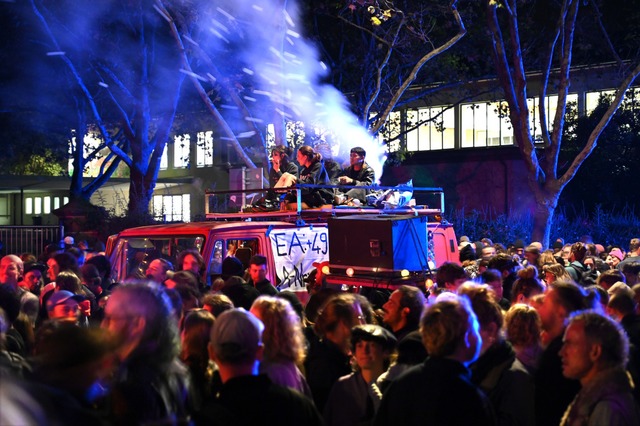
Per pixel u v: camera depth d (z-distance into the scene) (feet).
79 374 10.44
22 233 62.39
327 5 84.12
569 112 96.17
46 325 13.48
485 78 90.94
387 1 68.18
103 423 9.42
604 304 22.53
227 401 12.39
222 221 38.32
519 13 87.92
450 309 13.41
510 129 104.78
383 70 87.45
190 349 15.43
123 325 12.50
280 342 15.51
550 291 17.31
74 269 28.35
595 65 93.45
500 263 29.09
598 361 13.10
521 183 101.19
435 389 13.03
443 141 110.32
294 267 34.50
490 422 13.12
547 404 15.79
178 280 24.09
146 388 12.10
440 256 37.01
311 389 17.65
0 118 104.73
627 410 12.75
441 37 84.43
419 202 107.55
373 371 16.21
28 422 6.50
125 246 35.40
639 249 44.75
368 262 28.76
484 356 15.60
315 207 37.24
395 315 19.29
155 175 87.71
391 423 13.35
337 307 17.87
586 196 92.99
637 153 91.20
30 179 125.39
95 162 159.74
